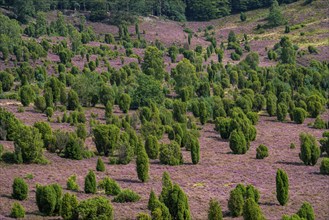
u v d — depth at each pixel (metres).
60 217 34.50
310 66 107.25
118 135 54.44
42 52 108.38
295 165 52.03
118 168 48.84
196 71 108.25
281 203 38.88
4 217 33.25
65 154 51.31
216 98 78.06
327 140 56.16
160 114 68.38
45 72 93.38
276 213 37.00
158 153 53.97
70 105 74.06
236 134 56.91
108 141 53.25
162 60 110.06
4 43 106.44
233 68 103.94
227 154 56.47
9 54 106.62
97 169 47.00
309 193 42.16
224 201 39.50
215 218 33.34
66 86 88.56
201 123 72.50
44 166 47.19
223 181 45.34
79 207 32.84
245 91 85.31
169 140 61.06
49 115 67.38
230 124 63.97
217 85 89.38
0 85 81.06
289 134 67.38
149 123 61.69
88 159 51.66
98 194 39.66
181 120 70.50
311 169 50.41
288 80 95.06
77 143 51.16
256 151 56.06
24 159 47.59
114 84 86.25
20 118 66.31
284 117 75.75
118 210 36.12
